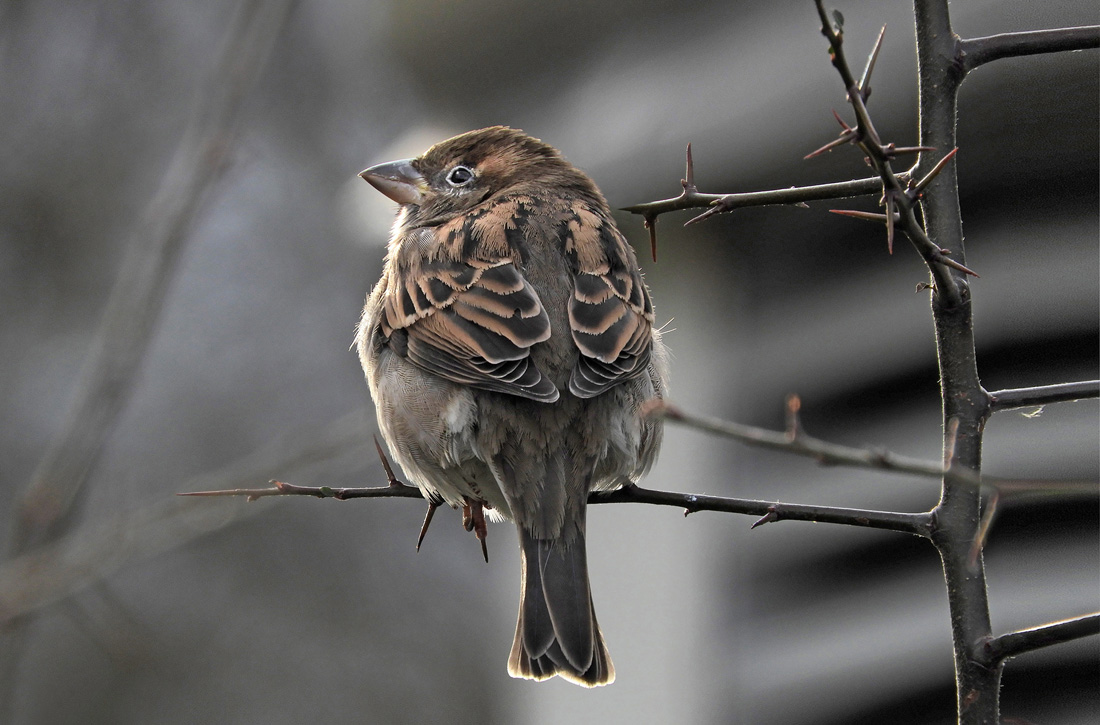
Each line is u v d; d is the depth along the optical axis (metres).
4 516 16.73
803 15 10.55
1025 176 10.20
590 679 7.32
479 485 8.47
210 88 10.12
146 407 17.45
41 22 19.25
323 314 18.73
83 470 9.01
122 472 16.81
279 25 10.07
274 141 19.11
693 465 11.11
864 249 11.00
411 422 8.41
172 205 9.61
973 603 5.47
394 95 19.19
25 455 17.02
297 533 17.67
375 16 14.61
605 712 10.96
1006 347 10.35
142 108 19.36
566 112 12.27
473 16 12.38
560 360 8.22
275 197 19.00
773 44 10.65
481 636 17.42
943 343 5.67
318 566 17.58
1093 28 5.69
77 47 19.47
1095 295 10.01
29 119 18.97
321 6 19.30
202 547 17.34
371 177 10.70
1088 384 5.59
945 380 5.67
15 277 18.25
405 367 8.60
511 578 13.91
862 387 10.85
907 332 10.60
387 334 8.84
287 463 10.43
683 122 10.97
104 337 9.20
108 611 10.35
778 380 11.11
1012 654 5.32
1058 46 5.73
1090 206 10.10
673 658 10.76
